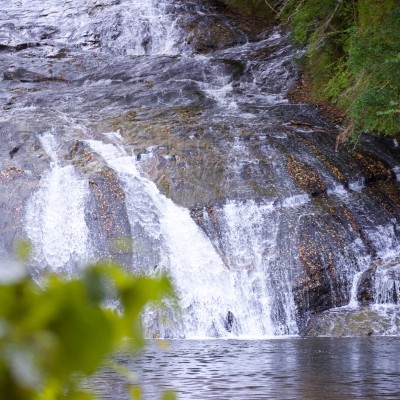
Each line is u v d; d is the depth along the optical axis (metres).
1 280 0.76
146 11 37.12
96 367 0.75
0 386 0.70
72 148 22.20
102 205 20.17
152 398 6.88
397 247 20.48
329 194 21.47
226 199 20.58
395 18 22.20
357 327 17.42
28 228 19.83
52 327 0.74
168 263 19.02
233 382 8.27
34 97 27.42
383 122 22.14
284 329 18.31
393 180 22.88
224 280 19.00
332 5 28.69
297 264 18.97
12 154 21.77
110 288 0.80
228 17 37.69
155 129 23.69
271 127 24.19
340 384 7.99
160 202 20.53
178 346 14.31
